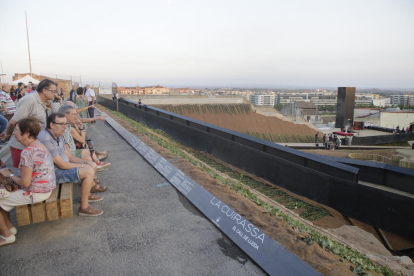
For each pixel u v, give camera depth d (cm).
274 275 304
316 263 322
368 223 660
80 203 445
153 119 1767
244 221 394
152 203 499
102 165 684
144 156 804
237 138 1073
